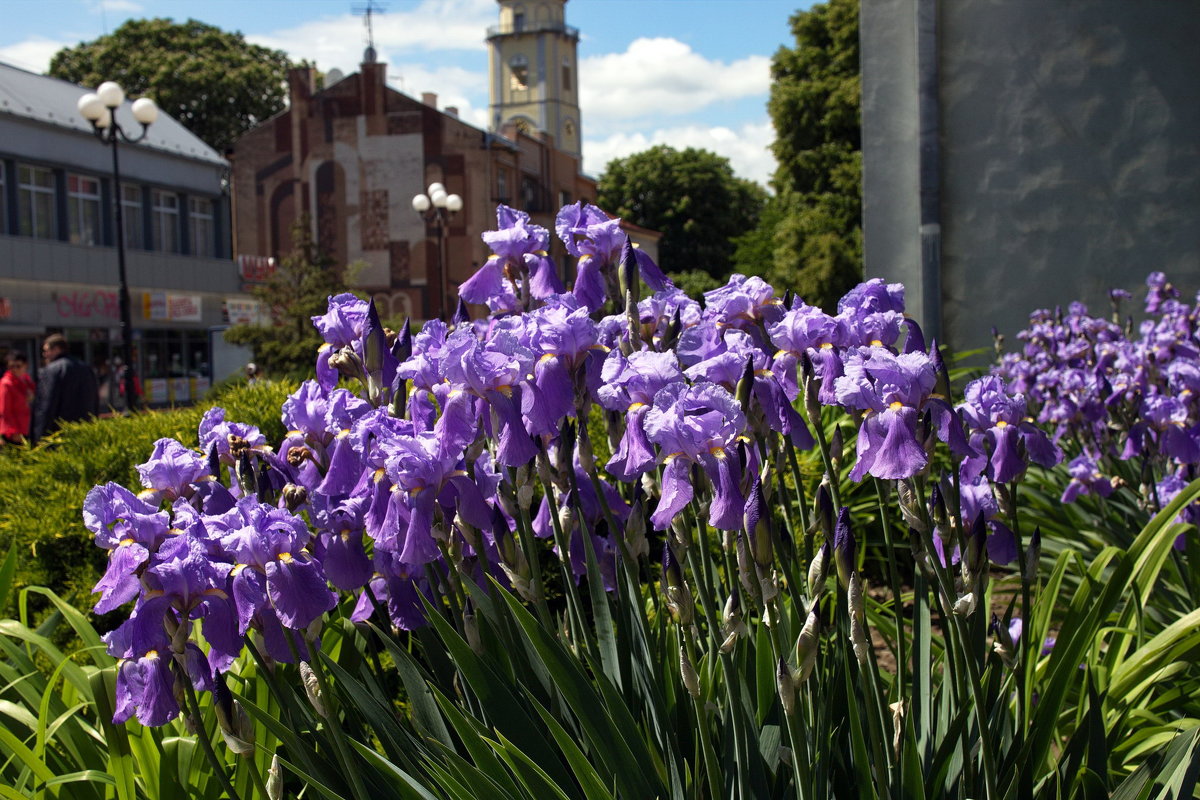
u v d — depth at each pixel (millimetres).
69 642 4195
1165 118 8555
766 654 2354
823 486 2061
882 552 5578
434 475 2275
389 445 2260
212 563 2043
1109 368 5883
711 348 2404
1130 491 4879
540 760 2262
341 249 43375
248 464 2465
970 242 9102
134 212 33281
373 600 2533
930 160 9016
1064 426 5398
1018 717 2484
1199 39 8422
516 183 46625
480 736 2061
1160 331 5230
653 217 64000
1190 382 4051
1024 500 5543
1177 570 3977
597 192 65000
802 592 2705
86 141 30906
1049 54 8805
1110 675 3143
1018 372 6266
